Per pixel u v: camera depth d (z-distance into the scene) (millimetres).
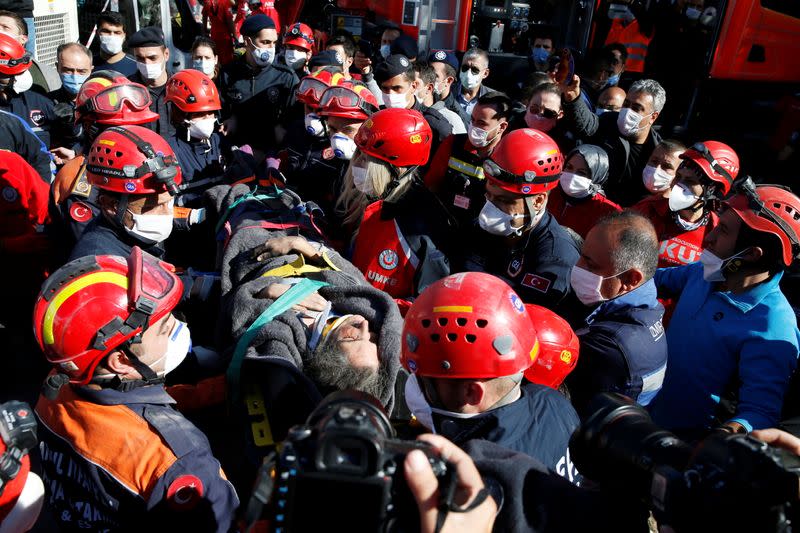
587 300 2252
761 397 2170
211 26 8336
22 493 1301
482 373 1460
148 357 1670
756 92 8648
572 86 4422
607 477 1184
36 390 3436
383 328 2205
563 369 1908
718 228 2258
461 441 1526
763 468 912
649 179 3336
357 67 7121
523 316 1546
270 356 2057
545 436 1537
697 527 948
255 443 1978
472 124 3633
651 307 2207
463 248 2906
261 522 1487
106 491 1612
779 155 8195
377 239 2799
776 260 2186
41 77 5320
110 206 2518
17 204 3299
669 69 8539
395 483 1034
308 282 2443
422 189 2951
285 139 4004
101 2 8078
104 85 3490
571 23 8891
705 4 8188
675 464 1058
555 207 3715
